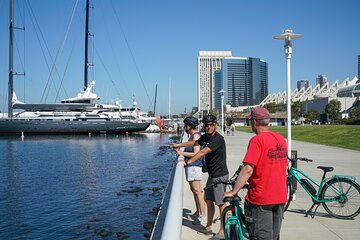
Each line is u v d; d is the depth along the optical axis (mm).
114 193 19594
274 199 4195
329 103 106812
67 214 15234
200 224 7480
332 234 6637
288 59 9562
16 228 13352
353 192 7555
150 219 14141
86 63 89062
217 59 180000
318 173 13898
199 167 7406
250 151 4188
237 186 4211
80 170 29500
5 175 26766
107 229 12961
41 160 36938
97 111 88812
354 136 34656
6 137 77875
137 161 36188
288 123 9406
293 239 6379
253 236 4297
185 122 7582
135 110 93188
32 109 87250
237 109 157875
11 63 85125
